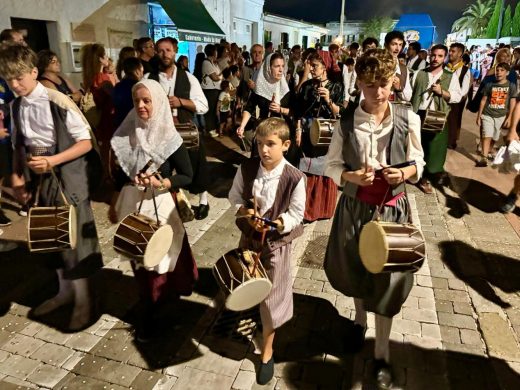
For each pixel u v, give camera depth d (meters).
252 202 2.36
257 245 2.34
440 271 3.65
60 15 7.80
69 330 2.90
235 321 3.02
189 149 3.41
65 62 8.05
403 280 2.21
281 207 2.30
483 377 2.53
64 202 2.63
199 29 10.98
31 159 2.38
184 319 3.03
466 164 6.76
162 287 2.72
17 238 4.14
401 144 2.21
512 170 4.82
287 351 2.73
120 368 2.58
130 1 9.62
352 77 5.37
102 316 3.05
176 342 2.80
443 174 6.13
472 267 3.72
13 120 2.55
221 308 3.16
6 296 3.28
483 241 4.20
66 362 2.63
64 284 3.10
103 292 3.32
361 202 2.33
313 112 4.16
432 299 3.26
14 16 6.96
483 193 5.51
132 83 4.05
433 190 5.62
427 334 2.88
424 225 4.56
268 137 2.18
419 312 3.11
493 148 7.31
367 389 2.43
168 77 4.02
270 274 2.36
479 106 7.01
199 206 4.73
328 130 3.67
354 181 2.22
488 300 3.26
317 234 4.29
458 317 3.06
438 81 5.02
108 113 5.00
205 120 8.72
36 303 3.20
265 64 4.48
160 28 10.91
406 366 2.60
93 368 2.58
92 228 2.80
